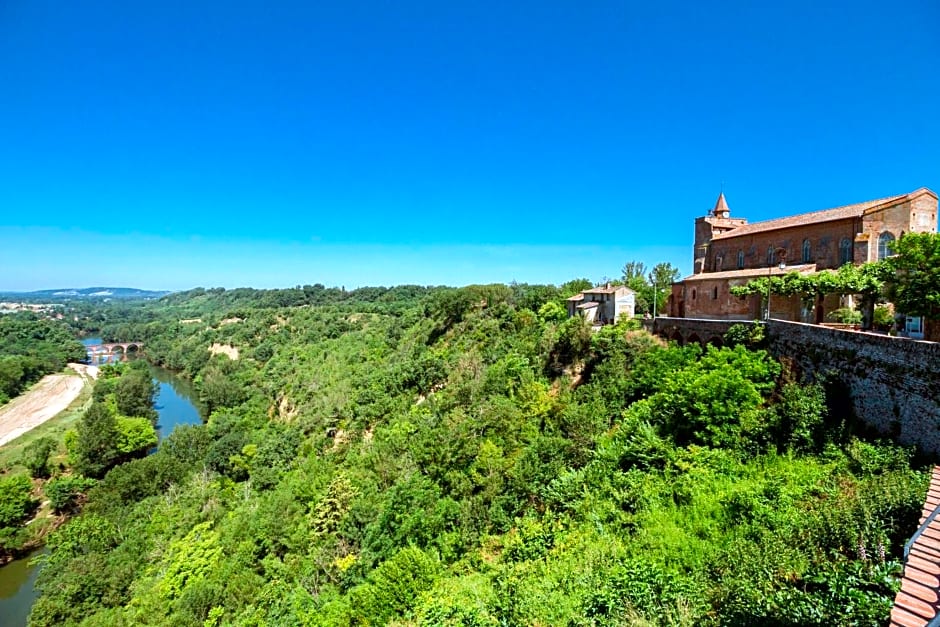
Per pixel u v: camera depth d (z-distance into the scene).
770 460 19.66
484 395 42.12
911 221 31.78
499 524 24.30
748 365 24.78
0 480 48.94
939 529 10.43
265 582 32.50
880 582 9.91
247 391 91.69
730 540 14.97
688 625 11.30
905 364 18.64
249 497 47.31
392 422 52.12
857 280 27.09
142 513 45.19
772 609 10.13
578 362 39.19
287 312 151.38
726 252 46.12
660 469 21.53
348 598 24.11
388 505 29.27
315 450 56.47
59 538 39.16
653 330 39.72
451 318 79.31
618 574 14.35
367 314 138.00
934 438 17.27
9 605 37.00
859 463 17.75
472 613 15.45
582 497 21.62
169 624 29.48
